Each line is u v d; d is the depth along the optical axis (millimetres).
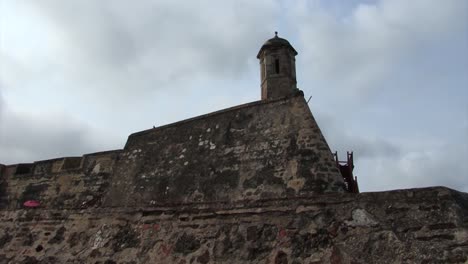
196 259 8180
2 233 11227
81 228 10195
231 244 8031
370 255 6707
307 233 7457
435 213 6621
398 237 6656
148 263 8641
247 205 8352
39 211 11203
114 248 9289
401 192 7066
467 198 6996
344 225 7215
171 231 8898
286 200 8008
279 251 7508
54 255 9922
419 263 6270
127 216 9758
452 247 6203
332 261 6961
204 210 8797
